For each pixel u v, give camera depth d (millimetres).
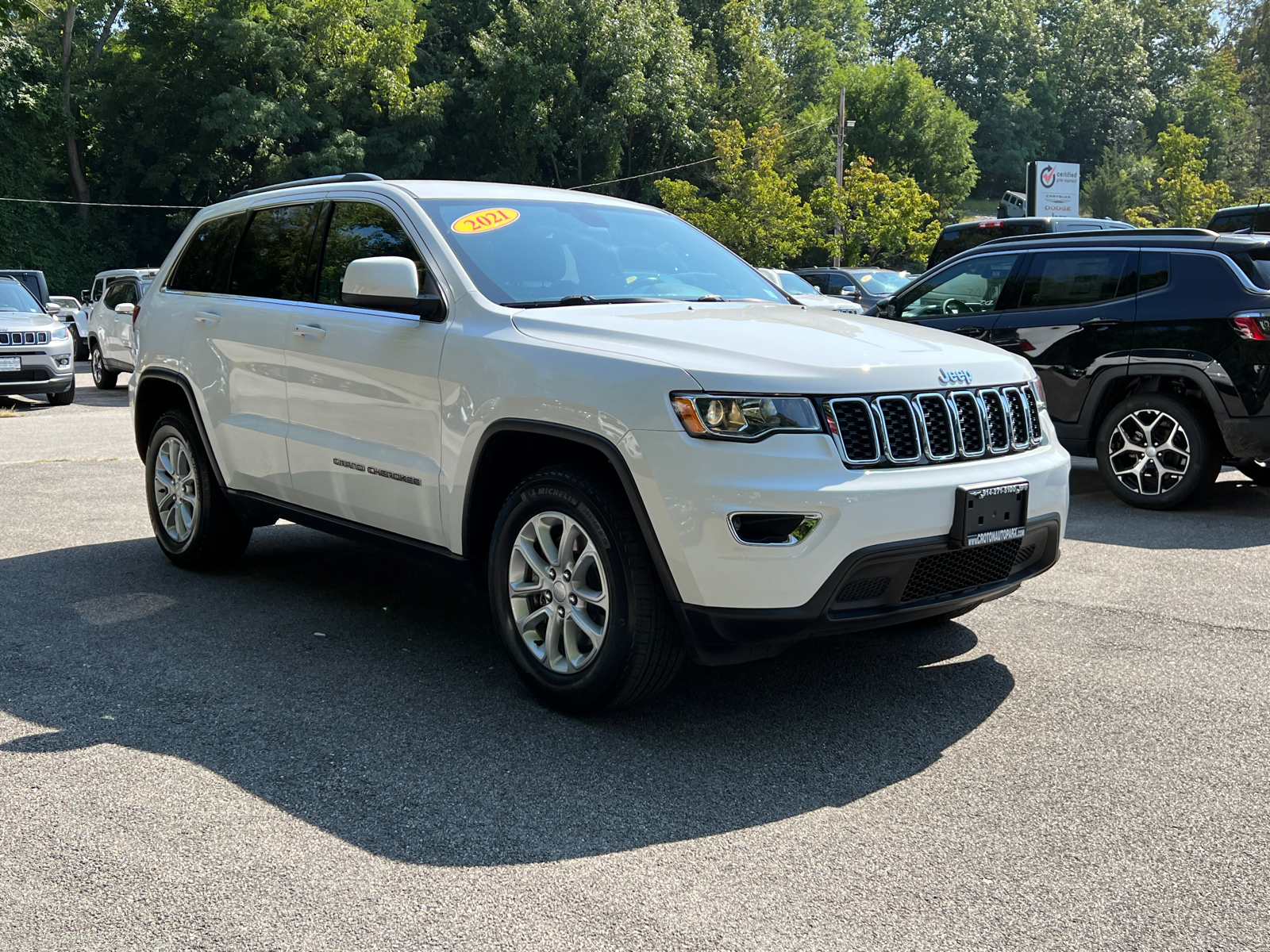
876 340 3906
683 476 3365
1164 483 7602
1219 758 3449
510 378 3834
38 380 14938
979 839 2924
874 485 3412
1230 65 101000
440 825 3006
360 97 52656
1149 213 71125
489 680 4195
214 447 5418
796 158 64125
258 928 2492
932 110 74375
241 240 5500
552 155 56875
